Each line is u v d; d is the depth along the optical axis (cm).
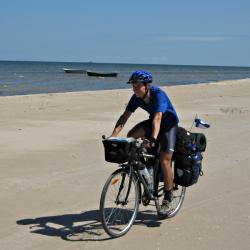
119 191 532
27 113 1678
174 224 578
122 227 546
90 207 637
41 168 847
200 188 745
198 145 580
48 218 589
